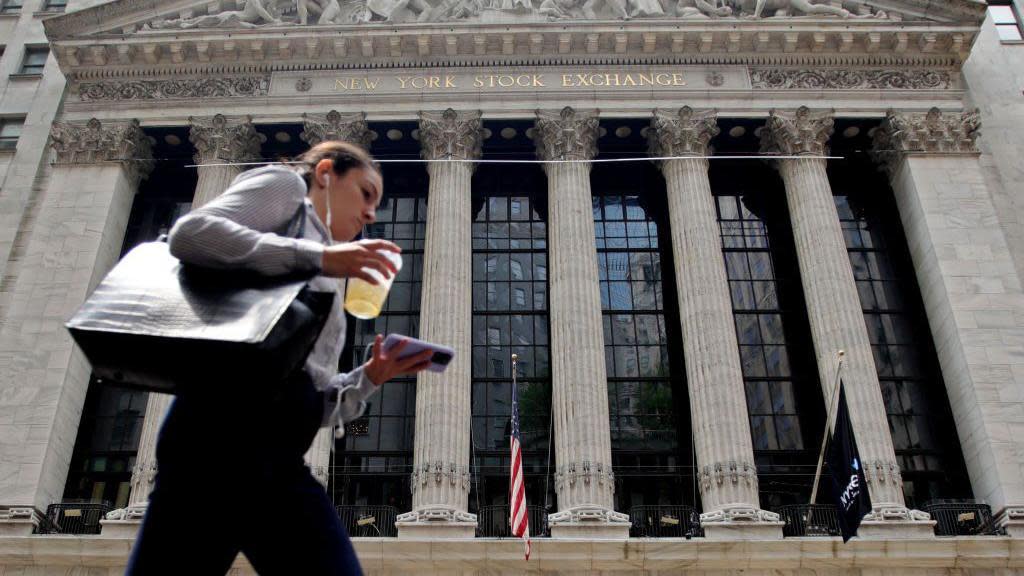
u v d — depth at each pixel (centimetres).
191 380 292
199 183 2809
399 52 2988
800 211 2784
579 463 2355
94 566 2194
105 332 280
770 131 2936
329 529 325
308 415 329
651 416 2642
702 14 3058
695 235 2684
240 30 2977
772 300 2848
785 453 2594
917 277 2822
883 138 2973
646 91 2934
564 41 2966
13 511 2294
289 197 343
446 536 2225
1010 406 2464
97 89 3006
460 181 2805
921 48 3025
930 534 2238
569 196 2758
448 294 2591
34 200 2920
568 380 2477
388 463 2559
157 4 3083
